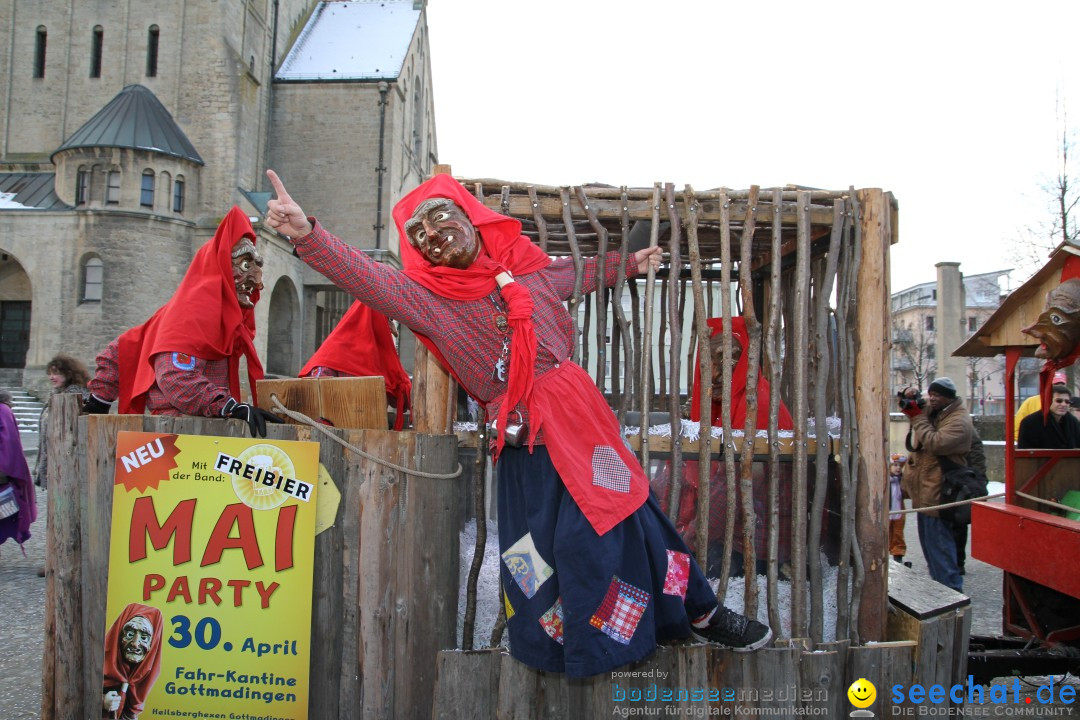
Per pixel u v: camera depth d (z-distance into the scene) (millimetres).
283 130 29609
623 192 2693
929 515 5148
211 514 2287
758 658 2412
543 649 2090
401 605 2396
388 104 29484
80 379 5727
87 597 2348
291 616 2295
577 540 2025
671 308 2648
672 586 2127
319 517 2346
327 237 2025
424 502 2420
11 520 5520
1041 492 3932
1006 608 3723
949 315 19781
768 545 2590
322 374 3904
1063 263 3363
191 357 2508
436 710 2367
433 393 2596
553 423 2127
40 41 27109
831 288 2662
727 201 2684
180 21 25953
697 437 2695
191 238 24406
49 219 22828
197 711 2283
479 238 2281
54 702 2346
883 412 2660
